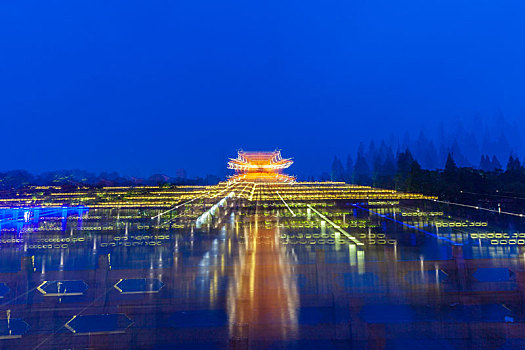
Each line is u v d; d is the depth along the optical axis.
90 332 8.70
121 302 9.33
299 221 28.84
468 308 9.14
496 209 32.69
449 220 27.44
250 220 30.00
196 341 8.48
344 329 8.45
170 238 22.03
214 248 18.64
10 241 21.62
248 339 7.82
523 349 7.90
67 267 15.31
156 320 9.21
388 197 47.84
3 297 9.23
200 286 10.26
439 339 8.38
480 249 17.23
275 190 67.50
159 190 68.56
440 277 10.23
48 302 9.21
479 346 8.05
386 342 8.31
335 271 9.47
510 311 9.05
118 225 28.70
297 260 15.04
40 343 8.58
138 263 15.69
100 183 81.62
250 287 10.01
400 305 9.91
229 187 76.94
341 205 41.03
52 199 54.12
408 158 67.06
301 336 8.35
